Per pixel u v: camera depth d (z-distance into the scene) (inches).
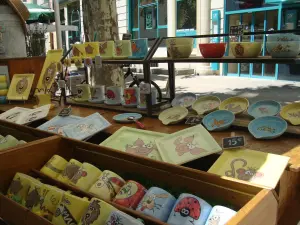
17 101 99.2
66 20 566.3
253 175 40.6
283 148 47.4
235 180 35.6
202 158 50.4
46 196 42.1
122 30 441.4
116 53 77.7
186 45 66.4
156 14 393.7
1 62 101.3
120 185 43.2
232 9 306.7
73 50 87.2
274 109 60.2
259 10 287.4
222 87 270.4
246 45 57.3
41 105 88.5
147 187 44.7
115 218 33.6
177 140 52.5
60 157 51.6
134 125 65.9
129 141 57.3
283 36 53.5
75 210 38.0
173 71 80.4
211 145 49.0
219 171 43.5
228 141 47.2
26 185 45.8
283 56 54.0
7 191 48.8
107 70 131.8
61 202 39.2
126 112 76.0
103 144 57.6
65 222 37.8
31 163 52.1
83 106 86.9
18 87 97.4
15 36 110.3
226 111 60.4
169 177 42.0
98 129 62.9
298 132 51.1
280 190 39.9
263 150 47.1
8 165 49.2
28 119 74.4
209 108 66.6
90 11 133.0
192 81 310.3
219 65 347.6
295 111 57.2
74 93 94.3
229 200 36.5
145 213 35.9
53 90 98.6
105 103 84.5
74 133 62.1
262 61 55.2
